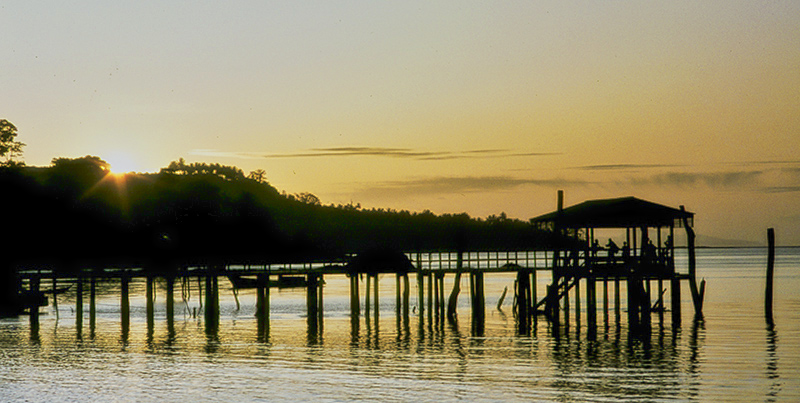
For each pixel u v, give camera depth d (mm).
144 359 38781
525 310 52156
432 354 39750
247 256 69438
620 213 48844
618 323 51656
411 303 71562
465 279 119188
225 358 38875
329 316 59000
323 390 31719
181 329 50719
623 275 48094
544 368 35750
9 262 64812
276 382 33219
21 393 31906
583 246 50812
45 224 72688
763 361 36844
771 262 55031
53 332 49312
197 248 74188
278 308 66562
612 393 30766
